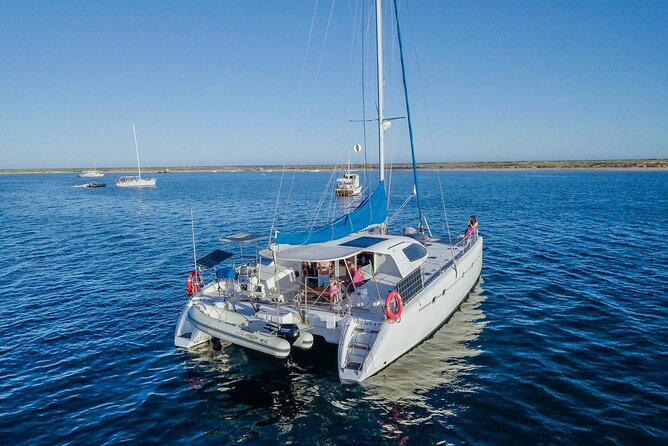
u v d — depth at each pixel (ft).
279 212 138.72
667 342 36.78
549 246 77.05
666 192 182.80
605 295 49.55
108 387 31.17
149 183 307.58
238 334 30.91
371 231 50.47
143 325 43.16
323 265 37.60
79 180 455.63
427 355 34.24
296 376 31.91
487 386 29.86
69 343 38.99
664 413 26.48
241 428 25.96
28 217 134.62
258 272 36.32
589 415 26.35
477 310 44.93
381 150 45.98
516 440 24.17
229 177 516.73
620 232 89.76
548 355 34.60
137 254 77.71
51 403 29.14
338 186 197.57
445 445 23.90
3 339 40.04
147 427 26.27
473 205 143.84
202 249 81.61
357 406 27.86
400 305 30.91
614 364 32.99
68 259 74.23
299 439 24.75
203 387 30.81
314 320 31.73
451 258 45.47
